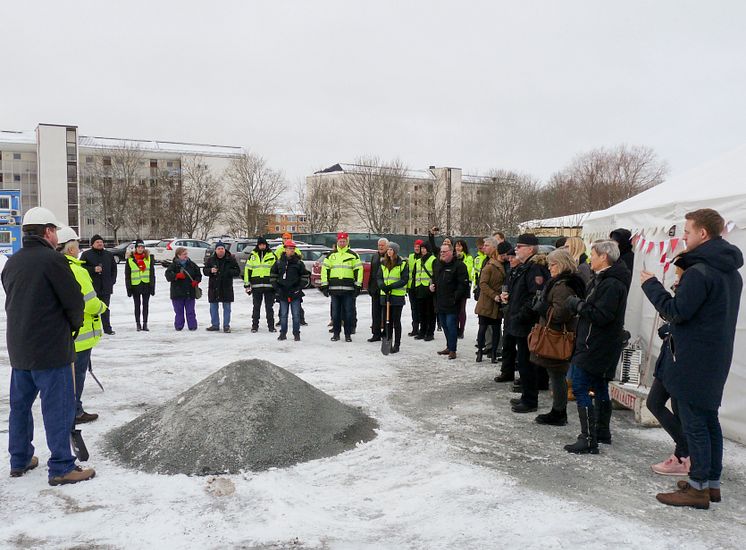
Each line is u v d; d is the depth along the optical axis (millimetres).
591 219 8648
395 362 8859
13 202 25578
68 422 4375
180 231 66188
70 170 74312
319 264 19484
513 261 6871
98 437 5426
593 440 5023
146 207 69562
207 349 9828
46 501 4043
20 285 4211
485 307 8609
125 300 17547
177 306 11914
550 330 5566
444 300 9047
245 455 4754
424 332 10961
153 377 7793
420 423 5891
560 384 5711
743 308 5242
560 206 57375
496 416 6148
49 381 4273
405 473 4598
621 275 4844
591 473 4594
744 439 5250
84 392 7016
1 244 25562
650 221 6664
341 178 65375
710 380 3869
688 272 3861
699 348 3865
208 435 4895
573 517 3818
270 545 3473
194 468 4602
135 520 3773
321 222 63125
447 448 5148
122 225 69875
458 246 10992
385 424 5848
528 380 6289
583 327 5016
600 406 5250
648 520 3793
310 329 12109
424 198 69625
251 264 11789
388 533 3625
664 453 5062
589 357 4938
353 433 5461
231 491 4223
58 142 73312
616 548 3430
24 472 4512
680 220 6094
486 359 9148
